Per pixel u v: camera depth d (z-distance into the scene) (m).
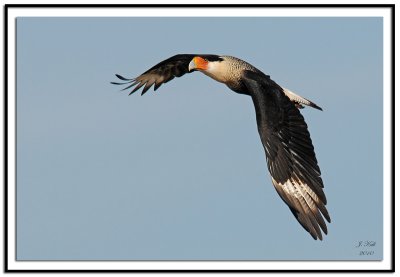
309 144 16.44
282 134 16.56
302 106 17.75
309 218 16.03
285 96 17.05
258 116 16.80
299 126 16.59
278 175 16.34
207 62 18.02
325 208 16.00
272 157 16.44
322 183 16.16
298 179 16.27
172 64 18.88
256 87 17.28
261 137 16.61
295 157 16.39
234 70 17.88
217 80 18.12
